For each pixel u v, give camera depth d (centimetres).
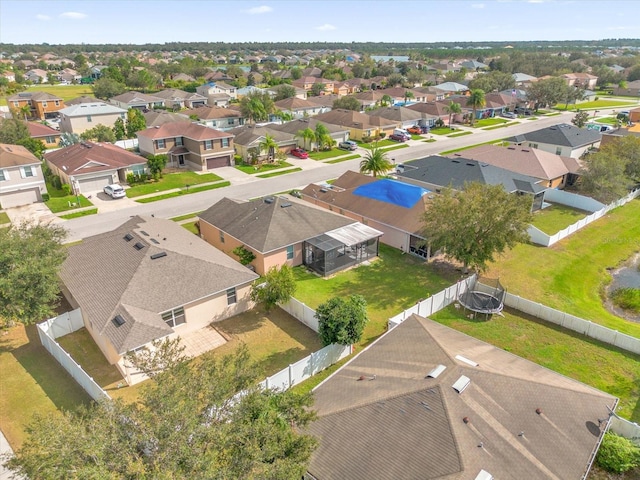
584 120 8625
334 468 1545
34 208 4803
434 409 1614
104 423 1209
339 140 7744
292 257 3491
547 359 2475
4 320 2461
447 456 1461
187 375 1406
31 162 4881
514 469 1451
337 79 15938
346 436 1636
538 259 3656
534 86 11238
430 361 1900
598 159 4834
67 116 7788
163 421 1198
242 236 3431
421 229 3612
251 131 6875
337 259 3456
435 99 12319
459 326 2792
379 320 2852
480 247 3069
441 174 4953
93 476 1021
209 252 3083
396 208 3997
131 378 2262
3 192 4791
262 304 3034
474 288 3181
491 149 5697
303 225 3544
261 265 3281
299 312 2828
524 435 1582
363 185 4525
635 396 2189
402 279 3369
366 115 8481
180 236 3281
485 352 2078
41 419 1245
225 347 2577
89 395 2172
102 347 2509
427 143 7944
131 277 2606
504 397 1708
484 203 3052
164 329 2344
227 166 6450
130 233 3088
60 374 2333
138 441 1180
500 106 10594
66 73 17475
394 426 1612
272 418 1377
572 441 1609
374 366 2020
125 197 5147
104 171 5312
